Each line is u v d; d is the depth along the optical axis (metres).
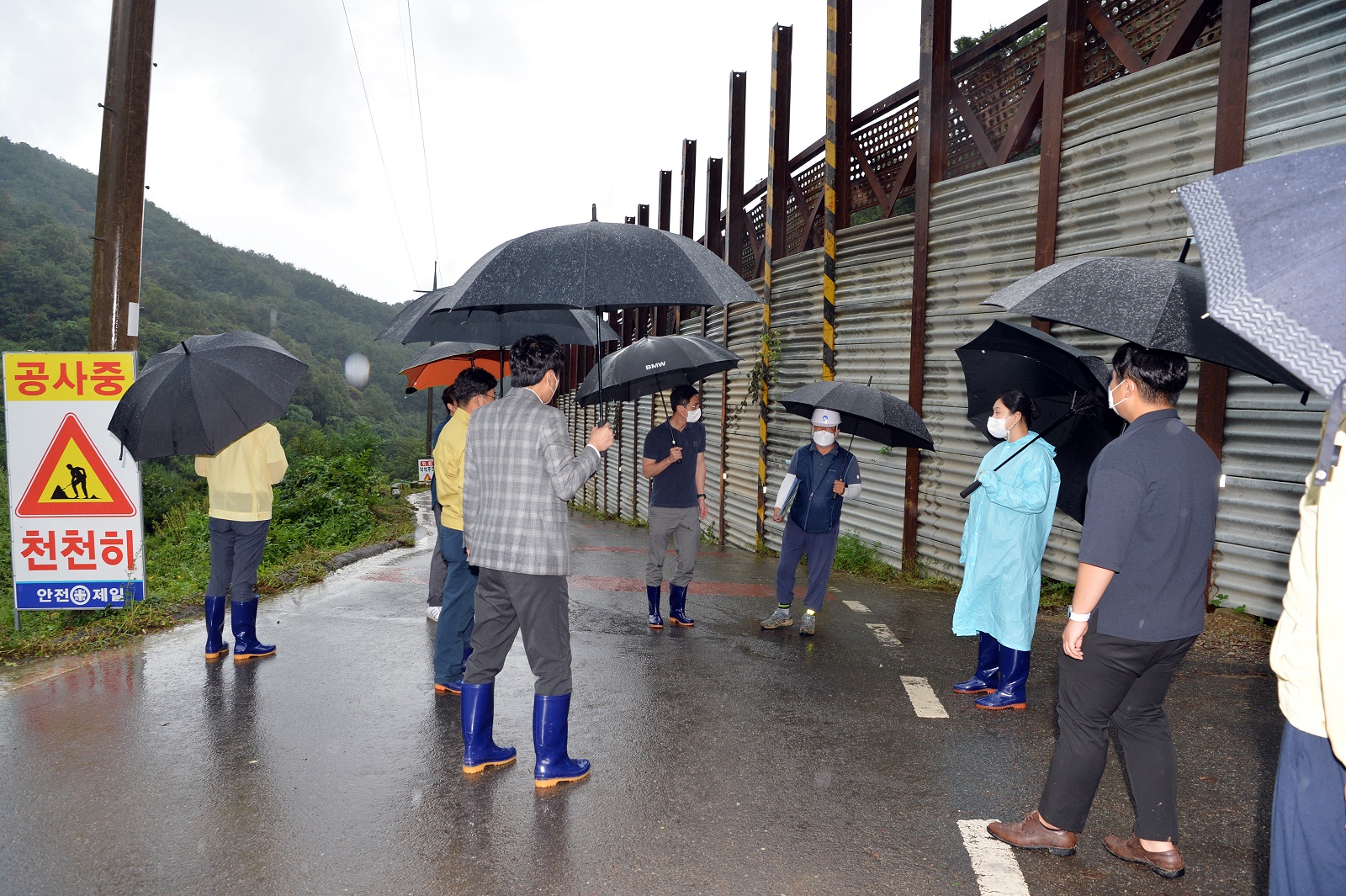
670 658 5.70
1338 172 1.65
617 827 3.26
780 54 12.98
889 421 5.86
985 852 3.08
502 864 2.97
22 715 4.40
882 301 10.08
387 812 3.37
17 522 6.05
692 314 17.67
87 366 6.05
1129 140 6.81
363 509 15.22
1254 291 1.55
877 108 10.36
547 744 3.61
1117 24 7.15
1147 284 3.00
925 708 4.69
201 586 7.86
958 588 8.70
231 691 4.82
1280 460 5.66
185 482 25.78
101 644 5.71
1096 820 3.34
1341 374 1.41
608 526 21.16
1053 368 4.45
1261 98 5.78
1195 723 4.31
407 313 5.68
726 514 14.58
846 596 8.19
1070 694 2.99
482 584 3.73
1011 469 4.53
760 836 3.19
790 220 13.84
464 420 4.89
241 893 2.76
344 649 5.75
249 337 5.28
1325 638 1.74
